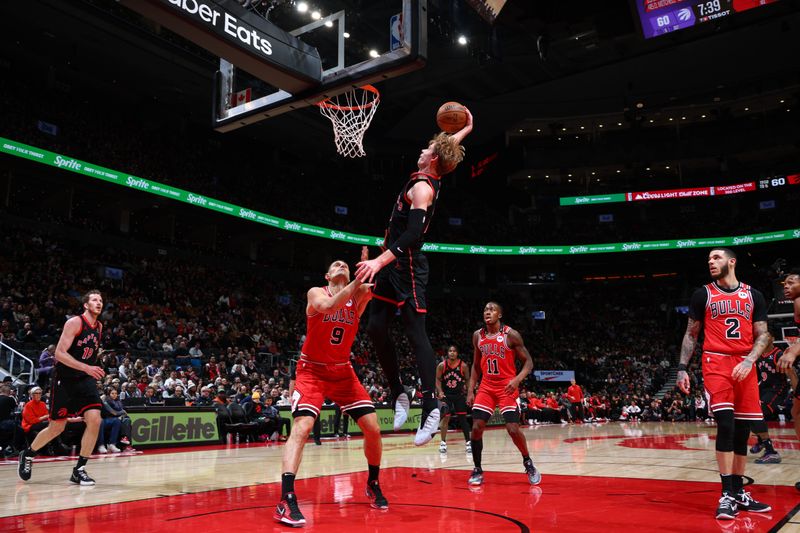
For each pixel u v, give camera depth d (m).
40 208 23.25
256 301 25.88
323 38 6.27
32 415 9.16
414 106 31.02
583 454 9.20
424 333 3.43
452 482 6.02
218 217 27.05
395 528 3.67
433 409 3.37
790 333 15.77
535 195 39.03
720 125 34.06
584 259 36.22
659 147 34.88
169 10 4.77
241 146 31.34
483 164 36.19
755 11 20.38
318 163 34.44
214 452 10.10
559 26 19.05
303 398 4.09
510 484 5.83
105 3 21.23
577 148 35.62
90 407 5.94
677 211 37.56
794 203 34.12
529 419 21.34
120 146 24.73
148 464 7.98
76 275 19.98
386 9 19.11
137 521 3.94
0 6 19.31
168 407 11.28
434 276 35.91
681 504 4.59
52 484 5.93
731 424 4.16
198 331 19.89
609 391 27.62
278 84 6.06
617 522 3.86
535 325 34.44
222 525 3.78
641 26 18.52
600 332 33.84
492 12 15.81
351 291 3.67
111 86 25.08
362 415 4.28
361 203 33.62
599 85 30.38
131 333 17.75
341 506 4.54
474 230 35.38
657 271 37.12
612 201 34.72
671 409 23.05
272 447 11.32
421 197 3.33
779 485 5.54
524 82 29.45
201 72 23.77
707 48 26.83
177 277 23.83
